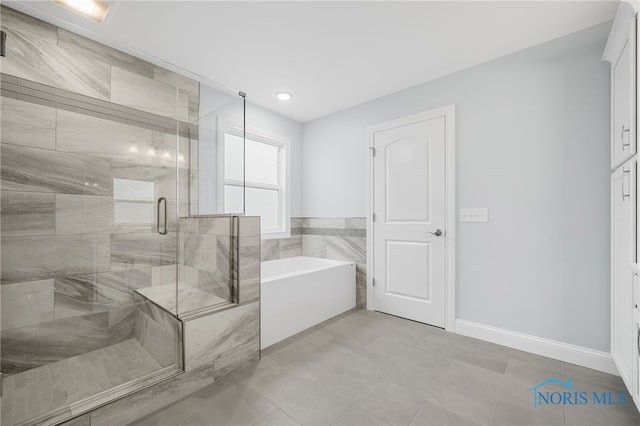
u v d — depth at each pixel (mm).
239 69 2438
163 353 1834
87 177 2020
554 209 2014
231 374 1832
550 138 2029
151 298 2117
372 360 1982
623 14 1416
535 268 2086
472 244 2363
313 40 2045
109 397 1416
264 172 3463
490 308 2275
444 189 2527
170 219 2377
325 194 3463
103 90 2102
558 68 2004
